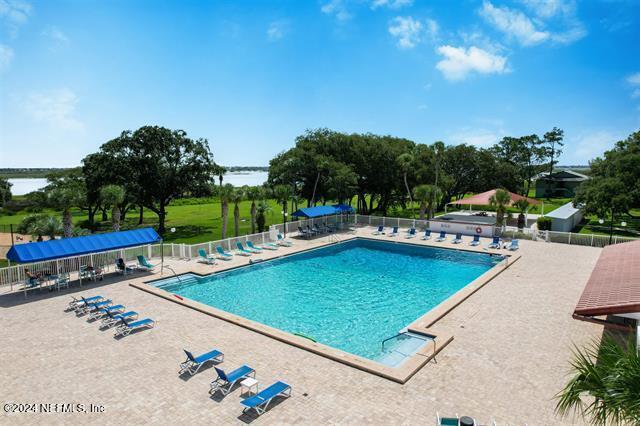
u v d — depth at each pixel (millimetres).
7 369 11344
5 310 16125
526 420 8930
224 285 21641
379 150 46031
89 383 10578
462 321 15062
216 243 27297
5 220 58156
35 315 15570
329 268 25500
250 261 25250
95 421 8953
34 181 141750
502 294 18406
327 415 9133
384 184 47500
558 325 14602
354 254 29734
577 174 84812
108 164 41594
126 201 44500
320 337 14922
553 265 24062
